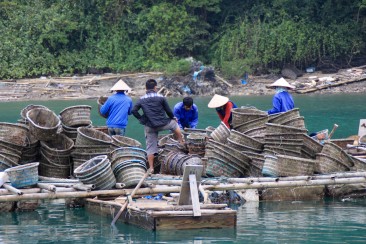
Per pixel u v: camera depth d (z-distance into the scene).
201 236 20.94
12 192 23.31
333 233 21.45
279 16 96.69
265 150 28.03
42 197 23.42
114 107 30.70
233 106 31.39
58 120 28.53
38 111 29.11
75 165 27.47
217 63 93.12
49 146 28.45
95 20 95.06
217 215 21.77
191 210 21.77
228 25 97.94
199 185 22.23
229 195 25.88
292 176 26.48
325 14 95.88
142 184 24.64
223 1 100.12
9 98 78.56
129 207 22.33
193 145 28.47
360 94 79.31
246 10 98.88
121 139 28.47
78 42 93.19
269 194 26.39
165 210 21.73
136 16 95.19
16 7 93.62
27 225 22.64
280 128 27.86
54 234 21.52
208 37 98.06
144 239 20.66
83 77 86.38
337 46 93.00
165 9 94.88
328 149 27.83
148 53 93.69
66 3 95.31
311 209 24.94
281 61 91.88
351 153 31.20
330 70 92.38
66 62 89.69
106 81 84.44
